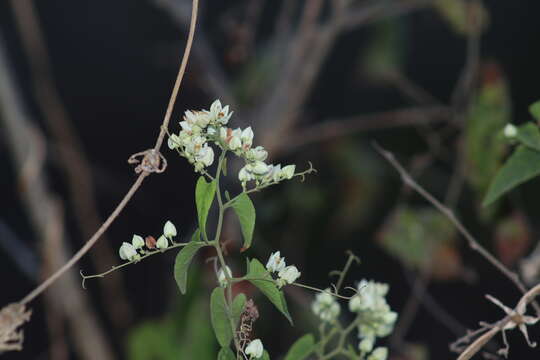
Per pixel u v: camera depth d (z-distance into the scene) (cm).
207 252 181
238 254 189
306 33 183
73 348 206
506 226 167
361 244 224
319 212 223
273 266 106
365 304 117
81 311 190
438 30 249
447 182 202
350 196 221
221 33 219
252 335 193
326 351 175
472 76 166
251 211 105
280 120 192
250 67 208
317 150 227
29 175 175
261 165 106
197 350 171
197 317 175
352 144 221
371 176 219
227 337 107
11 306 106
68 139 207
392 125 208
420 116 199
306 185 225
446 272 177
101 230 107
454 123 176
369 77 216
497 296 227
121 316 228
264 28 236
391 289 230
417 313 232
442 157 196
